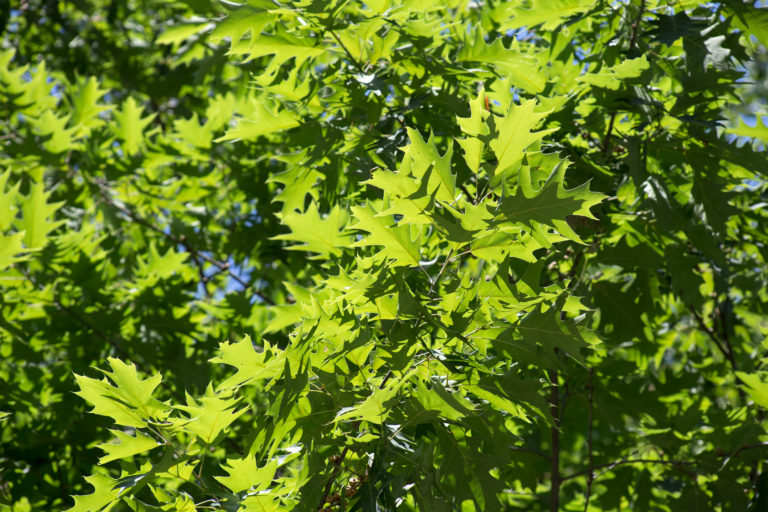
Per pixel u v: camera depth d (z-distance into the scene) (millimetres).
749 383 2811
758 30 2832
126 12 7492
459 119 1908
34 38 7117
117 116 4789
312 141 2938
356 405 1965
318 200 3104
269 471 1983
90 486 3924
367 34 2717
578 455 4934
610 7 2949
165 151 4852
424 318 2020
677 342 4887
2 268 3492
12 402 3984
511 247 2000
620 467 3770
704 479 3410
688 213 3342
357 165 2891
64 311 4137
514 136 1903
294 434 2074
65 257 4086
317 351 2021
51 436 3939
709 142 2902
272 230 4945
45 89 5020
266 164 4895
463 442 2244
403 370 2006
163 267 4387
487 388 2094
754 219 3562
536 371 2807
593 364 3457
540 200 1872
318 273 3705
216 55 5484
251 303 4500
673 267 3211
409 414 2045
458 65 2893
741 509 3104
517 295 2006
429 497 2137
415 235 2527
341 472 2186
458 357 2061
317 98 2869
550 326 1984
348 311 2000
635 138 2900
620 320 3293
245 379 1925
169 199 5090
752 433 3098
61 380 4043
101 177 4934
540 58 3324
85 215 4953
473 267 3053
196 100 7012
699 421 3334
